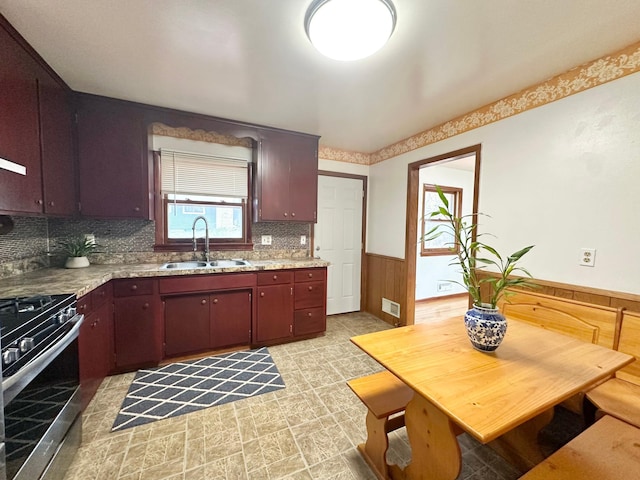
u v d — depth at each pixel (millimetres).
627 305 1613
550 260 1969
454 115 2604
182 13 1354
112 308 2148
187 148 2809
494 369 1119
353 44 1422
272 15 1359
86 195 2232
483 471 1439
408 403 1270
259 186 2900
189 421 1720
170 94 2213
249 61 1757
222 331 2568
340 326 3441
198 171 2869
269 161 2938
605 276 1706
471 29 1450
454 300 4758
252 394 2002
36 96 1688
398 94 2188
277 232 3316
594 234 1749
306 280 2910
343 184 3838
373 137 3256
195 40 1561
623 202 1626
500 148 2266
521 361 1188
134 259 2664
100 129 2260
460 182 4758
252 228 3166
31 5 1295
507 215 2225
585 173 1782
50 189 1844
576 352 1278
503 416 850
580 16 1357
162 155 2723
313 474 1375
